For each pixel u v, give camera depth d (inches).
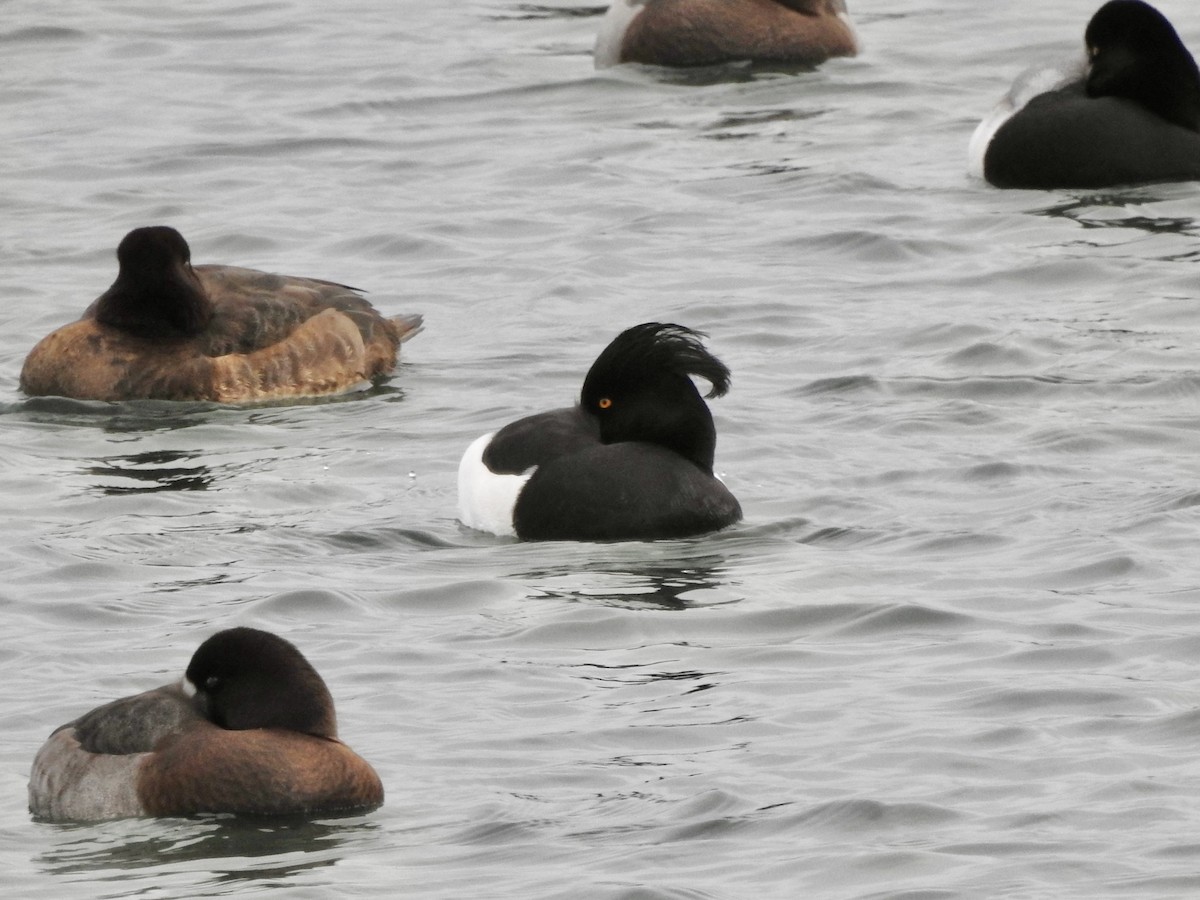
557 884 387.5
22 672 499.2
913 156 1007.6
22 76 1161.4
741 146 1026.1
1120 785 427.8
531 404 727.1
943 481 638.5
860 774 436.5
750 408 708.0
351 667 502.9
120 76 1162.0
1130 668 493.4
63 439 703.7
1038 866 391.9
